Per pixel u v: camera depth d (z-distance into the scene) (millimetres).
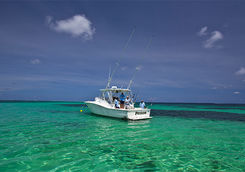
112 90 13539
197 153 5406
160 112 22656
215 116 18016
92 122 11234
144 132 8430
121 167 4191
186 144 6395
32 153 5027
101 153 5164
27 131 8141
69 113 17344
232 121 13734
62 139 6688
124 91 13828
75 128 9070
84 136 7270
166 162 4598
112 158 4773
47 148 5523
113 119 12750
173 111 25000
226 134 8367
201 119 14906
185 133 8414
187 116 17453
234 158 5016
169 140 6938
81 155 4949
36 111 19484
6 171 3799
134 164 4406
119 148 5695
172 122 12406
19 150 5277
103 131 8391
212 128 10102
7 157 4680
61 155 4906
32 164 4227
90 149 5520
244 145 6406
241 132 8930
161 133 8273
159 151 5508
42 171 3844
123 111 11789
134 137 7301
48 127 9281
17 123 10562
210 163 4609
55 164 4262
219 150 5766
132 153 5242
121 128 9297
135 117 12211
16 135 7289
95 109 14523
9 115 14906
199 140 7051
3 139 6590
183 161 4703
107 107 12828
